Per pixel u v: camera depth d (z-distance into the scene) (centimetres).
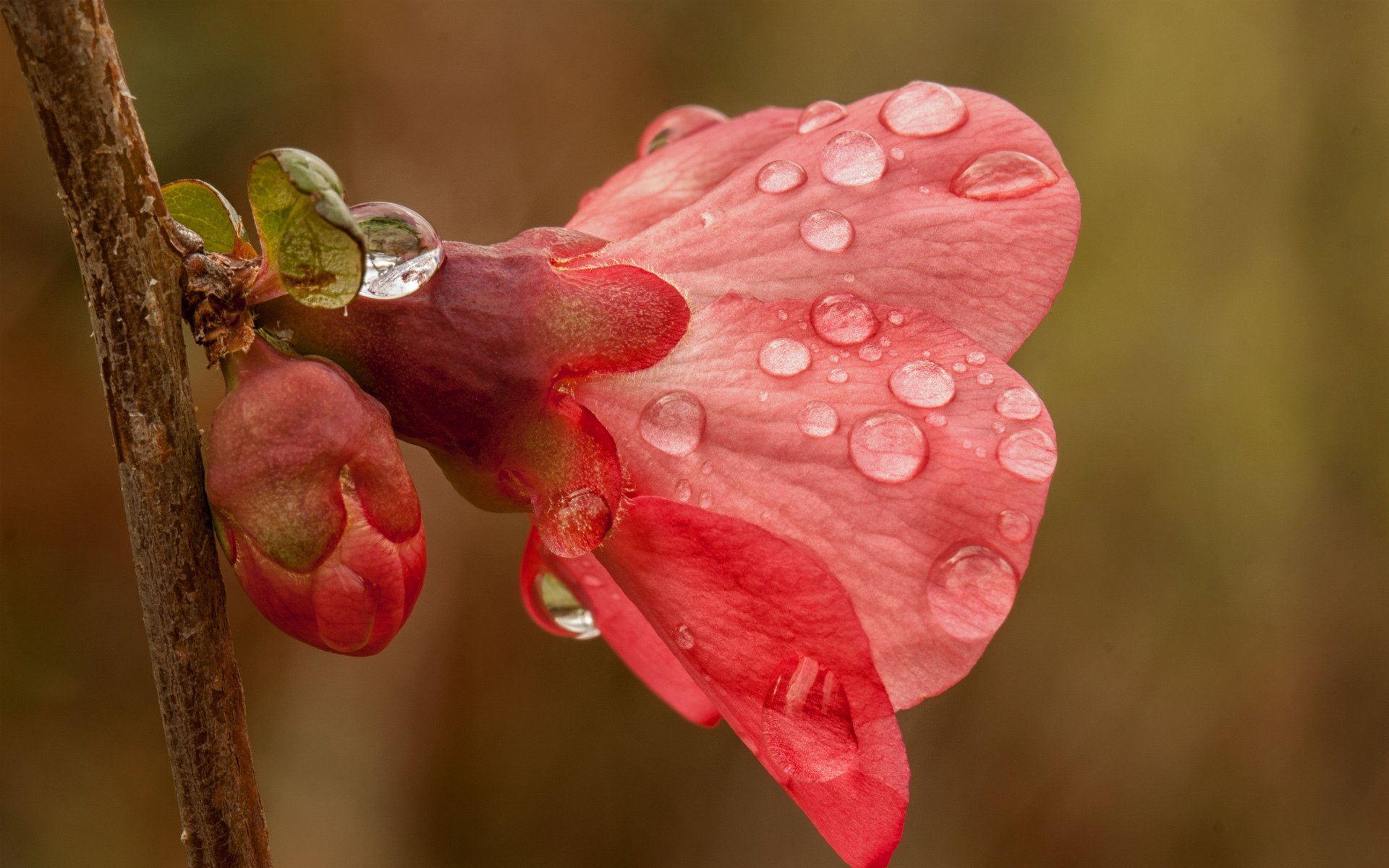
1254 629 53
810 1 55
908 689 16
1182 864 51
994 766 52
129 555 43
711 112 19
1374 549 53
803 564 16
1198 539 53
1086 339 53
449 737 47
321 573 16
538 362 17
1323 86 54
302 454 16
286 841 43
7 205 39
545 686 49
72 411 41
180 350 16
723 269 17
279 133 42
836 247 17
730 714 17
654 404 17
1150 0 55
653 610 17
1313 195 54
